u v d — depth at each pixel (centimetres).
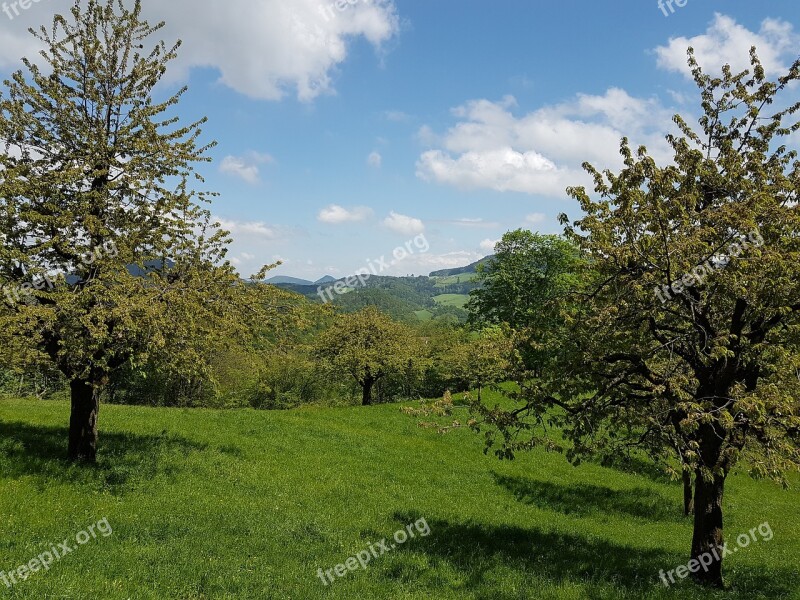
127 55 1694
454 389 7194
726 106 1339
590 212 1238
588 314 1299
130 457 1802
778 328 1255
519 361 1460
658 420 1245
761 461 1090
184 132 1741
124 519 1291
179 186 1770
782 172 1251
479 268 5816
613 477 2833
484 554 1351
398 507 1794
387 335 5275
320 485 1945
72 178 1466
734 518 2314
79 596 838
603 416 1303
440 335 8119
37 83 1593
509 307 5312
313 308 1892
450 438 3197
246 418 2995
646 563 1388
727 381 1216
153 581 952
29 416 2298
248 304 1756
